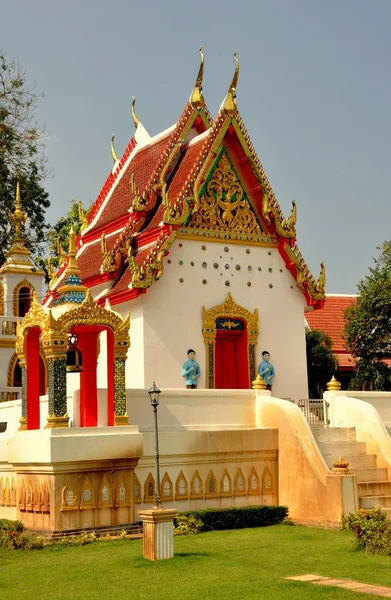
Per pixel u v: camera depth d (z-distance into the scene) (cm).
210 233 2786
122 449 1978
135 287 2580
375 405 2570
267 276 2892
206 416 2272
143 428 2161
